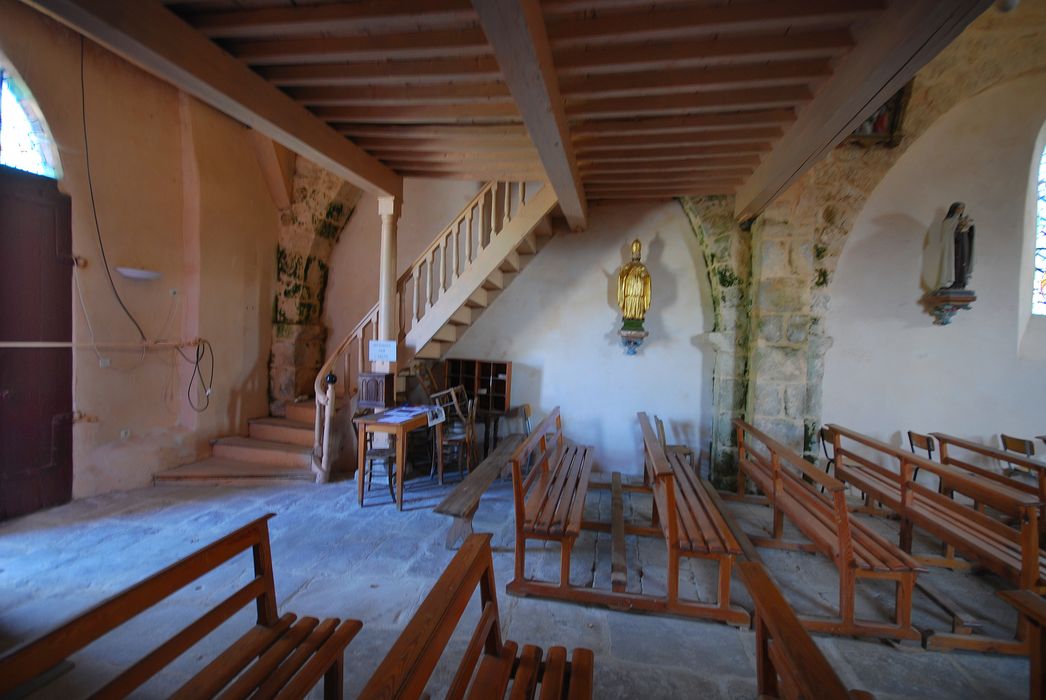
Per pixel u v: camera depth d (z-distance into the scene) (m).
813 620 2.21
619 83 2.31
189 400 4.47
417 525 3.36
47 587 2.50
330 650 1.48
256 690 1.31
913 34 1.62
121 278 3.92
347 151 3.27
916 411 4.00
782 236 3.89
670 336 4.62
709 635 2.20
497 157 3.52
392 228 4.05
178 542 3.03
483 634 1.40
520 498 2.45
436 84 2.56
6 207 3.23
